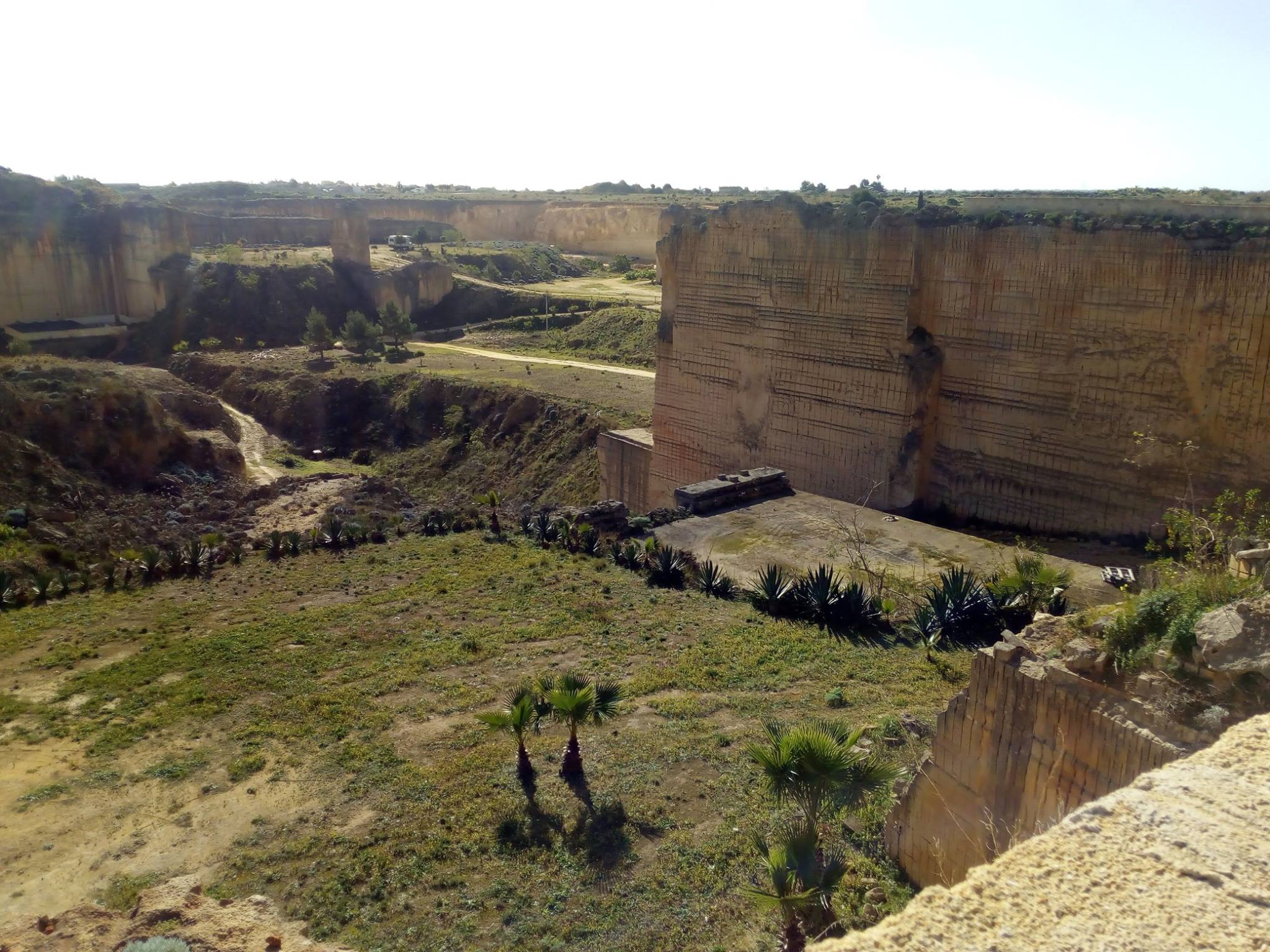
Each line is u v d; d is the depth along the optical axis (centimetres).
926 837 1105
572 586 2652
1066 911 477
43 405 4347
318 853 1379
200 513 4334
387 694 1955
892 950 456
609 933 1160
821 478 3412
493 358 7606
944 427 3028
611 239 13925
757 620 2283
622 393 5891
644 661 2062
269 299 8806
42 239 8381
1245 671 813
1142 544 2558
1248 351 2300
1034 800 960
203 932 1024
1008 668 991
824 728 1138
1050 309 2692
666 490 4112
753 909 1177
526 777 1555
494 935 1173
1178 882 491
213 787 1591
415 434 6381
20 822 1488
